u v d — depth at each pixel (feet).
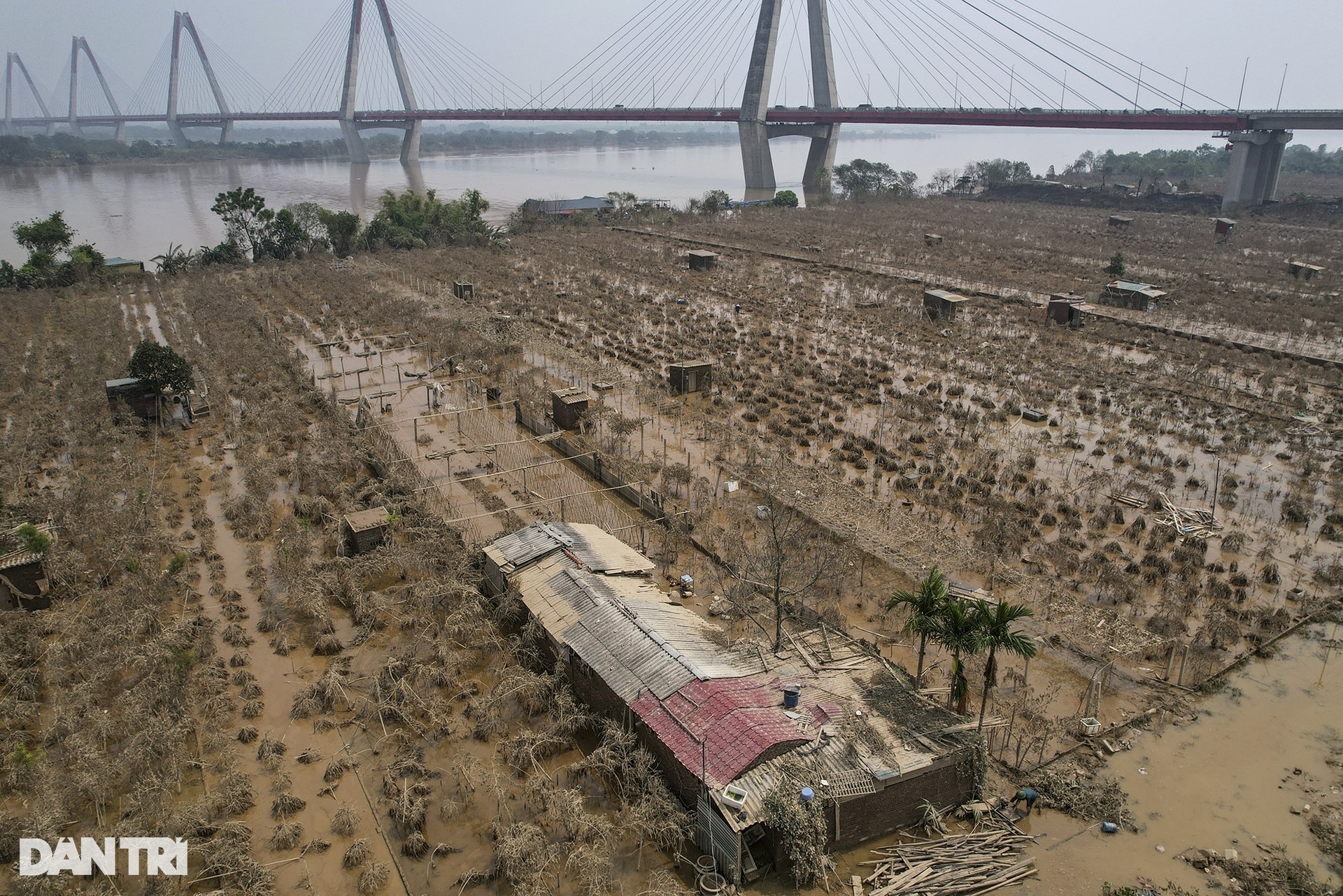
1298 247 419.95
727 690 97.09
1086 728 102.89
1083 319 290.76
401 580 138.62
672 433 197.36
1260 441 189.98
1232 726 104.99
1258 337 272.10
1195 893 82.12
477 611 122.83
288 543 142.72
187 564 138.62
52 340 278.05
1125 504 160.15
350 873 87.97
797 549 133.28
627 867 86.69
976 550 141.59
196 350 258.57
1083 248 428.15
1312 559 141.59
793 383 227.61
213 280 361.10
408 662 115.85
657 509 153.07
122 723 105.19
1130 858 86.53
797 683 101.50
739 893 82.02
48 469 182.60
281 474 177.27
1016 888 82.94
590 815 89.66
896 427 200.64
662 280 362.33
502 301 326.24
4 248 478.18
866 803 86.53
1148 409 211.41
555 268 394.93
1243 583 133.39
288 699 113.50
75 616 126.82
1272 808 92.73
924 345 265.34
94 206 653.71
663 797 89.51
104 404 210.79
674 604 119.75
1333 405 212.02
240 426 201.36
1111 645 117.80
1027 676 113.50
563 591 118.21
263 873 85.61
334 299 326.44
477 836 92.02
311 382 226.58
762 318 302.45
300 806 95.71
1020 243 443.73
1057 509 159.02
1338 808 92.38
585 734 105.19
